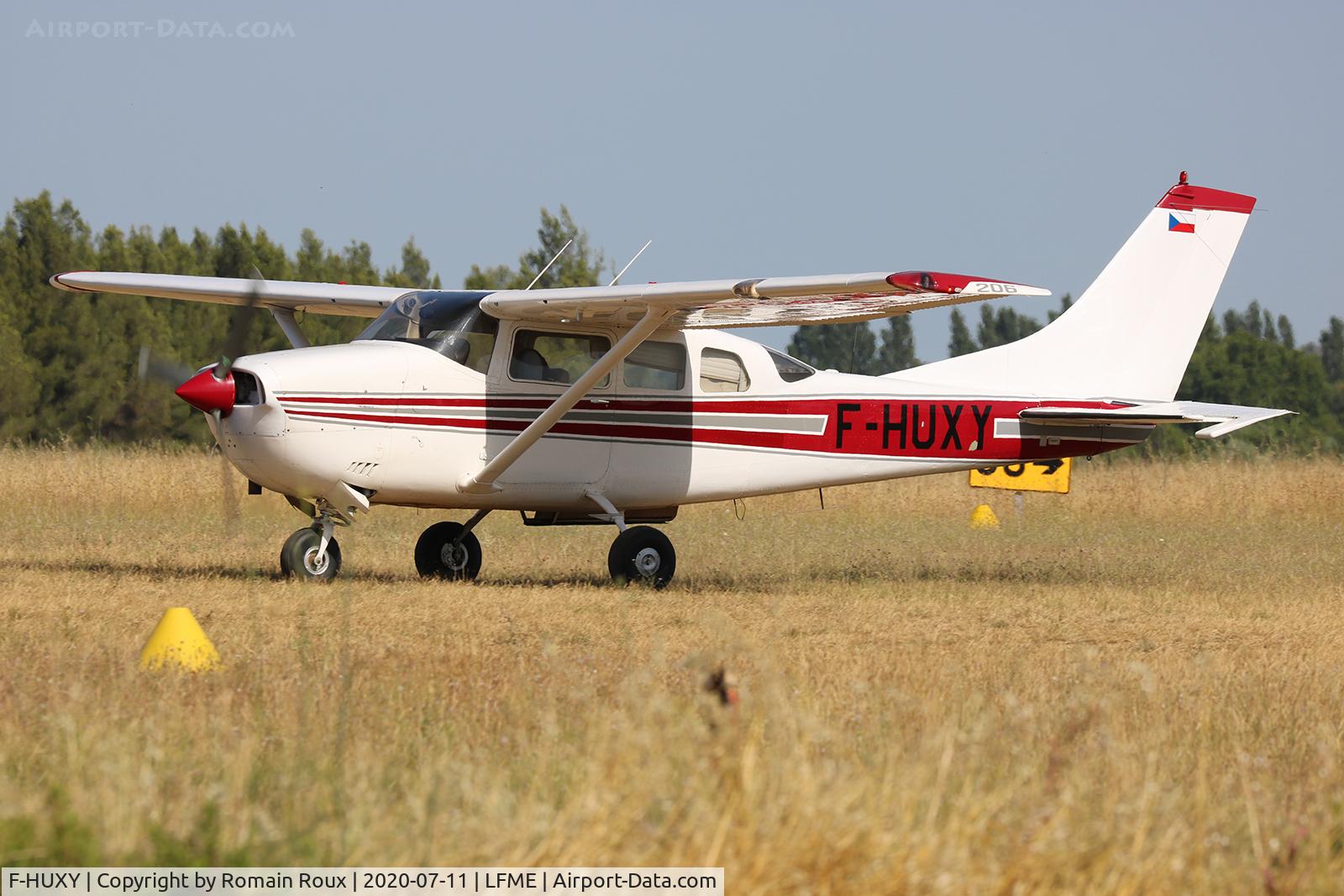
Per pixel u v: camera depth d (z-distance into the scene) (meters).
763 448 41.69
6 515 57.50
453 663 22.50
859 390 43.00
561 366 38.94
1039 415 44.47
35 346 112.44
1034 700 21.00
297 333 43.50
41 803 12.94
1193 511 72.94
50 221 118.00
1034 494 76.50
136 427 113.56
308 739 16.25
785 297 33.75
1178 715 19.95
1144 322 46.56
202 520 56.75
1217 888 12.38
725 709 14.74
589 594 35.19
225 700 17.72
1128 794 13.95
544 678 20.98
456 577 40.25
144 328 114.50
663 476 40.41
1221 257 47.09
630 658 23.56
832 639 28.66
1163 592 39.84
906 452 43.59
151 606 29.56
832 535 58.19
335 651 23.56
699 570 44.75
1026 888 11.77
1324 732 18.86
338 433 35.56
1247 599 38.59
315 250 134.88
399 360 36.53
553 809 13.38
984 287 32.41
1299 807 15.10
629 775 12.96
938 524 66.31
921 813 12.78
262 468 35.31
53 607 29.16
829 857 11.58
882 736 16.92
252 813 13.11
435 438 37.00
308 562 36.69
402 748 16.52
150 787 12.98
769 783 12.62
